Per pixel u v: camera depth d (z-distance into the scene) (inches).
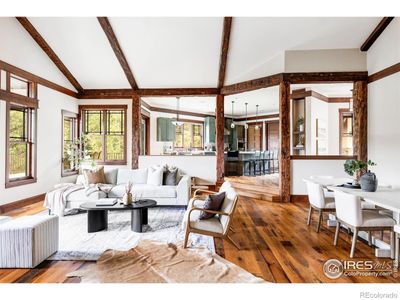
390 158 182.9
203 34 199.8
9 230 101.0
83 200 176.6
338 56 211.0
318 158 218.7
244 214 183.2
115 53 216.4
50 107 231.5
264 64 227.8
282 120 217.2
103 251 117.5
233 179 316.8
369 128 206.1
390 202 99.7
